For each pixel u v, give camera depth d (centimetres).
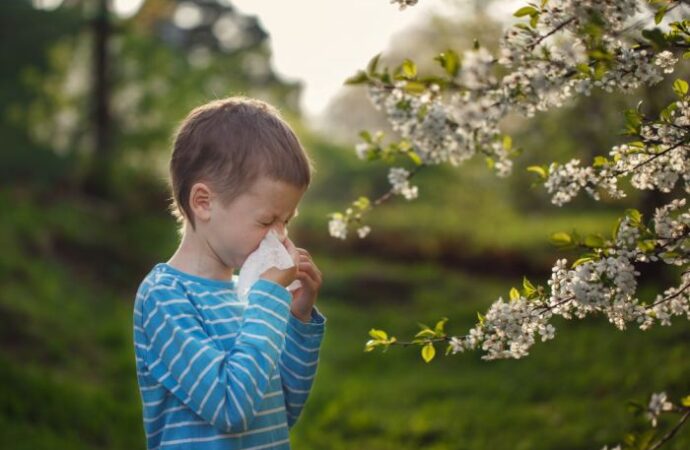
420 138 168
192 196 191
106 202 1667
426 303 1462
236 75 2286
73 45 1716
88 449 635
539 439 608
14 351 891
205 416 176
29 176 1580
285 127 196
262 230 190
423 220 1955
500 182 1756
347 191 2377
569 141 936
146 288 190
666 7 166
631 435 162
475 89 156
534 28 166
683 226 177
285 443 196
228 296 193
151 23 2122
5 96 1580
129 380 872
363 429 705
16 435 615
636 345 773
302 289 210
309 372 211
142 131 1814
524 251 1725
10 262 1176
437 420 696
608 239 183
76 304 1162
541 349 859
